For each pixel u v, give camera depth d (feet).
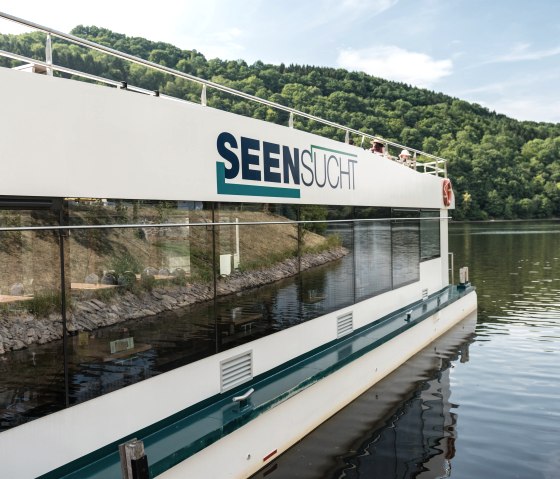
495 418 23.72
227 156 18.06
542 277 76.23
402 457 19.66
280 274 21.03
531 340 38.22
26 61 12.66
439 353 34.22
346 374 23.85
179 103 15.96
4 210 11.34
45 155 12.06
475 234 208.23
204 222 17.03
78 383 12.96
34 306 12.05
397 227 33.45
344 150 26.45
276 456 18.61
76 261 12.91
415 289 36.91
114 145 13.80
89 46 13.38
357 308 27.61
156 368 15.14
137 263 14.62
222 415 16.17
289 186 21.63
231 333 18.21
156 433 14.88
